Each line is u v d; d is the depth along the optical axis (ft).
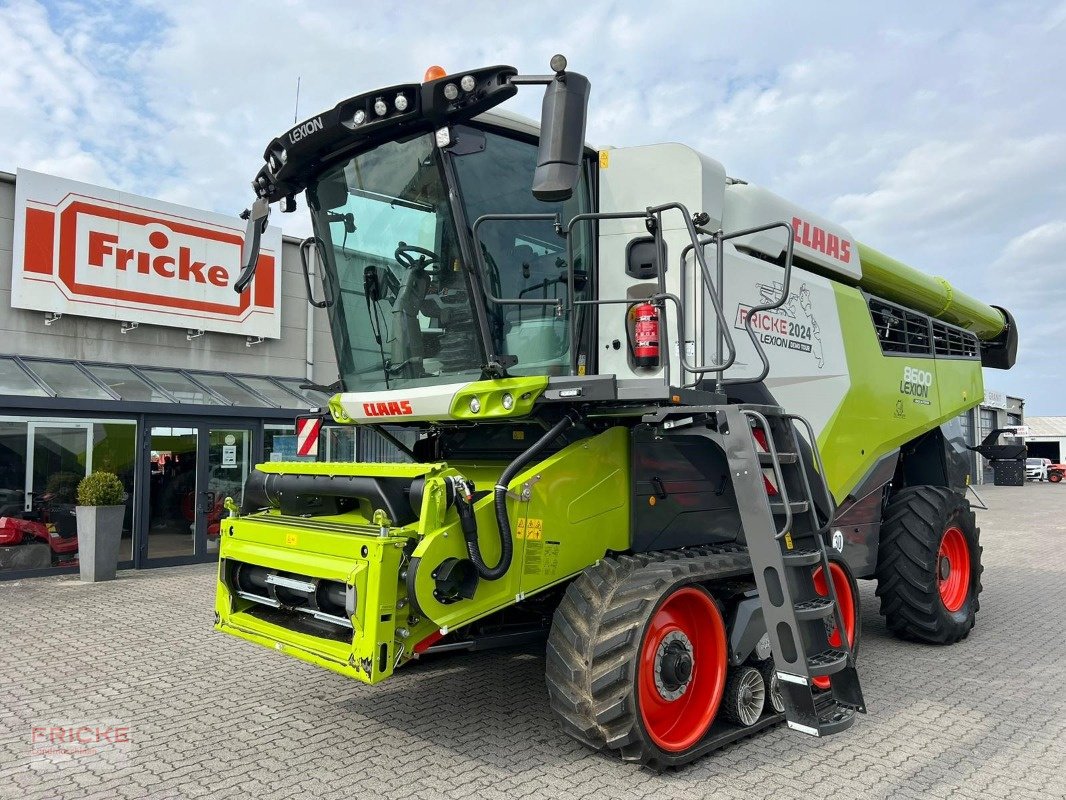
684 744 12.51
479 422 15.70
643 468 14.39
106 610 26.08
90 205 37.93
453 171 13.50
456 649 12.75
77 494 33.04
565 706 12.25
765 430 12.58
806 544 13.20
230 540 14.99
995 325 31.55
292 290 46.29
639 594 12.38
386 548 11.43
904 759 13.08
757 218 17.20
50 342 37.04
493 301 12.83
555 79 11.43
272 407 40.04
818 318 18.92
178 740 13.85
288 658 19.69
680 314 13.52
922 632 20.94
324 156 14.93
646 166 15.39
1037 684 17.58
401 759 12.89
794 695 11.90
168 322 40.47
